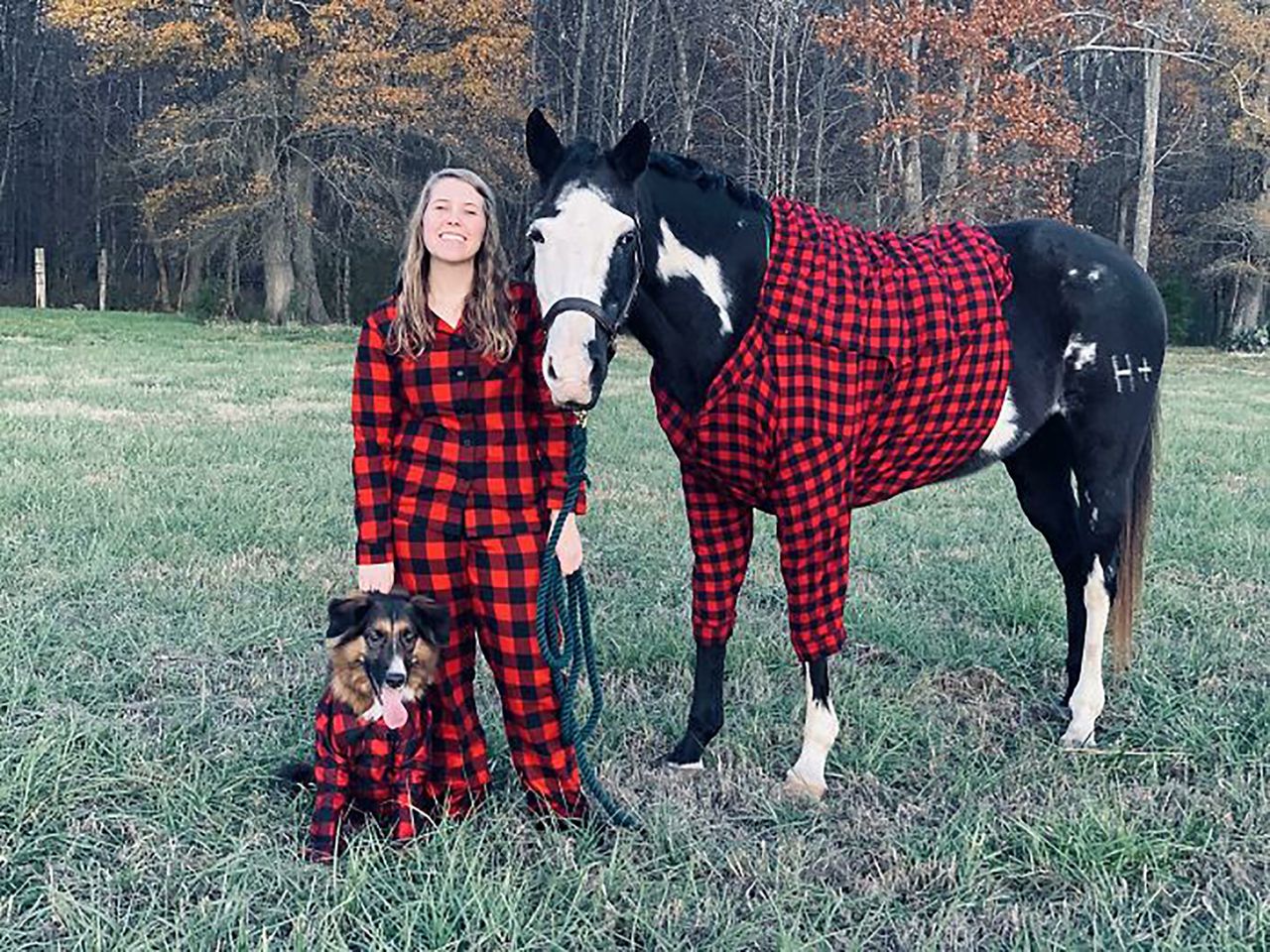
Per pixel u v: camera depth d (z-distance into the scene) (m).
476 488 3.32
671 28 30.75
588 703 4.45
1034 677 5.03
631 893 3.10
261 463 9.25
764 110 30.02
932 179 30.95
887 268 3.97
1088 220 39.44
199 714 4.15
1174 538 7.38
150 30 27.42
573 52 33.75
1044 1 26.58
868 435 3.99
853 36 26.73
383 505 3.32
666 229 3.64
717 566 4.05
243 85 26.70
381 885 3.04
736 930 2.92
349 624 3.16
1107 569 4.46
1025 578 6.23
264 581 5.96
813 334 3.72
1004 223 4.57
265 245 29.69
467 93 28.28
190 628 5.16
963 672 5.01
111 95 43.12
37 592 5.51
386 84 28.19
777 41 30.00
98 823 3.38
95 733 3.84
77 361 17.95
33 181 44.69
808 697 3.88
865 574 6.59
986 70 27.20
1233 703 4.55
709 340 3.70
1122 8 28.73
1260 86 31.22
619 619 5.53
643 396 15.47
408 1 28.12
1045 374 4.35
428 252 3.19
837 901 3.07
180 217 30.53
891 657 5.20
